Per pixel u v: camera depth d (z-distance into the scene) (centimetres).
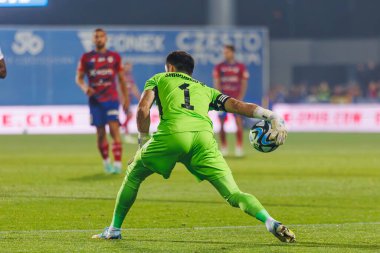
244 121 10131
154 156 2539
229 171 2533
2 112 8788
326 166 5544
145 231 2902
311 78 15825
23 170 5106
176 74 2598
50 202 3659
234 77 6200
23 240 2686
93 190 4106
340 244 2636
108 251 2492
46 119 8894
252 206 2473
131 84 7556
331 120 9838
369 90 13938
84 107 8988
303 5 16650
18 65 8806
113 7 14450
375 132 9750
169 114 2538
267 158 6222
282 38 16288
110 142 7569
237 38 9294
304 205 3662
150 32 9138
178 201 3750
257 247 2570
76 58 8919
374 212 3450
